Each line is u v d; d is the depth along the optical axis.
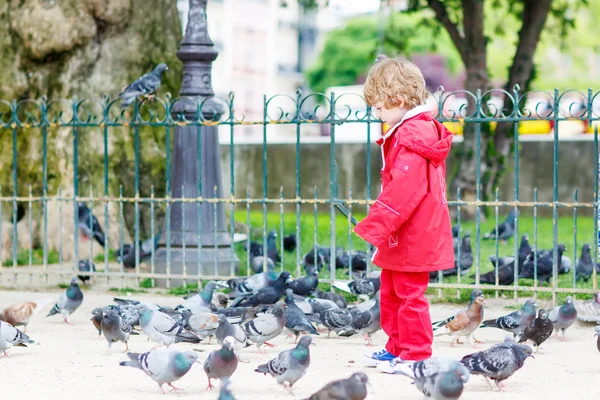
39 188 18.53
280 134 57.88
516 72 24.02
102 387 8.38
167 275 14.23
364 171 29.30
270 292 12.23
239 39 60.88
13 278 15.70
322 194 29.84
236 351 8.63
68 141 18.48
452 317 10.32
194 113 14.76
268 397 7.99
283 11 64.12
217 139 15.01
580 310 11.43
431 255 8.15
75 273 14.62
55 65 18.67
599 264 15.20
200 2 14.87
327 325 10.65
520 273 13.98
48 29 18.39
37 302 11.54
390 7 28.22
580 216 27.81
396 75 8.33
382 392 8.09
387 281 8.58
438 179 8.27
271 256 16.64
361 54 58.19
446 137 8.35
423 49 53.00
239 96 61.22
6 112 18.66
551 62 54.78
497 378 8.23
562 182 27.94
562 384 8.56
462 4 23.70
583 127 34.84
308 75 59.91
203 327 10.04
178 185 14.91
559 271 15.60
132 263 16.06
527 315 10.34
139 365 8.11
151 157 18.78
